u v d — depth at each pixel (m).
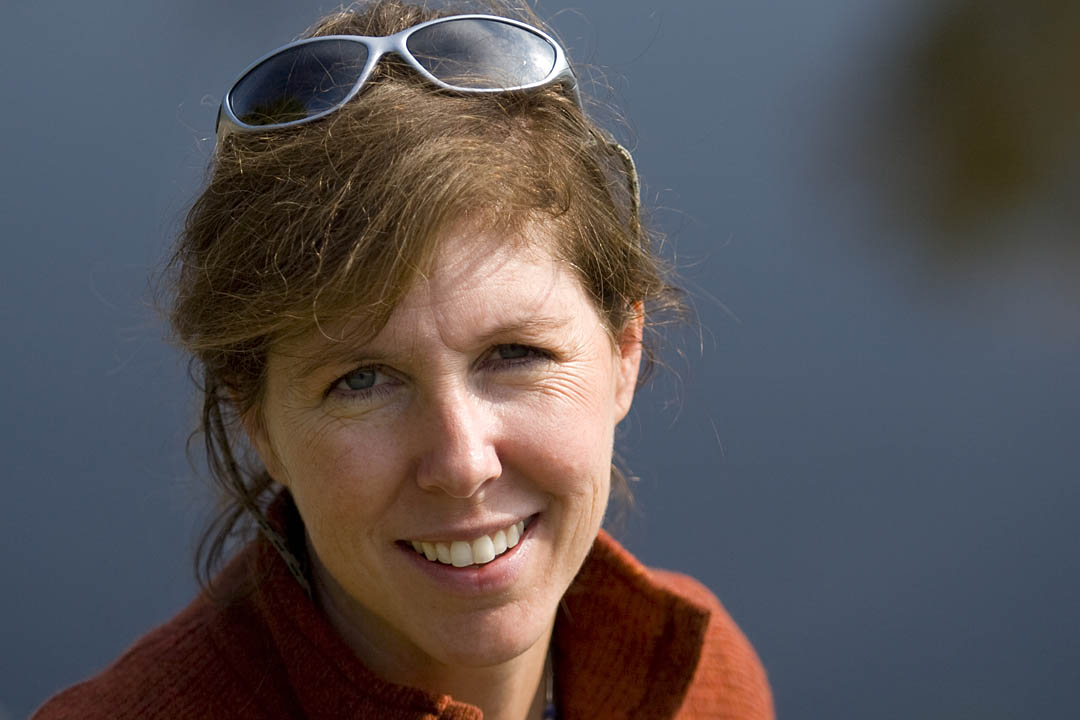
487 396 1.99
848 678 4.44
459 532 2.00
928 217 5.12
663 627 2.50
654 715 2.48
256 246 2.00
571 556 2.14
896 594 4.61
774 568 4.68
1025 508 4.81
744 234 5.02
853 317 5.07
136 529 4.55
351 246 1.90
